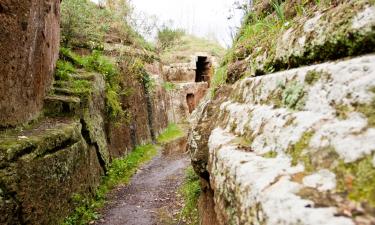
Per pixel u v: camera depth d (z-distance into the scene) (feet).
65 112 26.76
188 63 99.81
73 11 44.50
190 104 96.94
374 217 3.81
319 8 8.39
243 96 11.41
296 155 5.77
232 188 7.45
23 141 16.83
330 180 4.68
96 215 23.73
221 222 8.63
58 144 20.71
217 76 20.44
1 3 17.02
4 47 17.66
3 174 14.33
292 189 4.99
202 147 14.66
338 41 6.35
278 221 4.77
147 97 61.05
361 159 4.41
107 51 51.55
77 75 34.86
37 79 24.17
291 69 8.00
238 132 9.83
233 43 21.67
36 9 22.18
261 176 6.06
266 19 16.98
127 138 46.14
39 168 17.57
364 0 5.93
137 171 38.58
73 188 23.02
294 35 8.38
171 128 79.00
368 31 5.63
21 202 15.17
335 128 5.13
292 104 6.97
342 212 4.10
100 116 35.17
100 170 32.35
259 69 10.83
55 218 19.16
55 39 31.17
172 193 28.76
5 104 18.28
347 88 5.36
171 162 43.29
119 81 45.75
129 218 23.36
